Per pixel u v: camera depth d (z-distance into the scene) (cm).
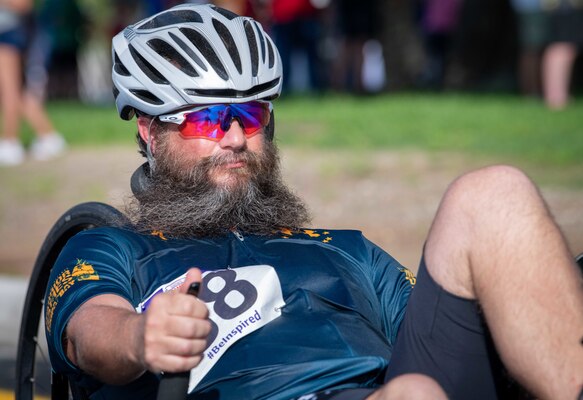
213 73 970
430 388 719
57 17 5766
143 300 895
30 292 1182
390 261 1002
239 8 4153
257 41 1012
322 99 4712
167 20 1008
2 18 3344
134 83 997
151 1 4503
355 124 3688
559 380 750
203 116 974
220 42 985
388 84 5634
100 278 874
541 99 4472
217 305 889
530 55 4634
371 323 941
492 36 5538
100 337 775
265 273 916
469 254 798
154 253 928
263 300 898
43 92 5738
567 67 4141
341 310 928
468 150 3189
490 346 826
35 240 2561
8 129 3366
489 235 787
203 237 964
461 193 812
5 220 2742
